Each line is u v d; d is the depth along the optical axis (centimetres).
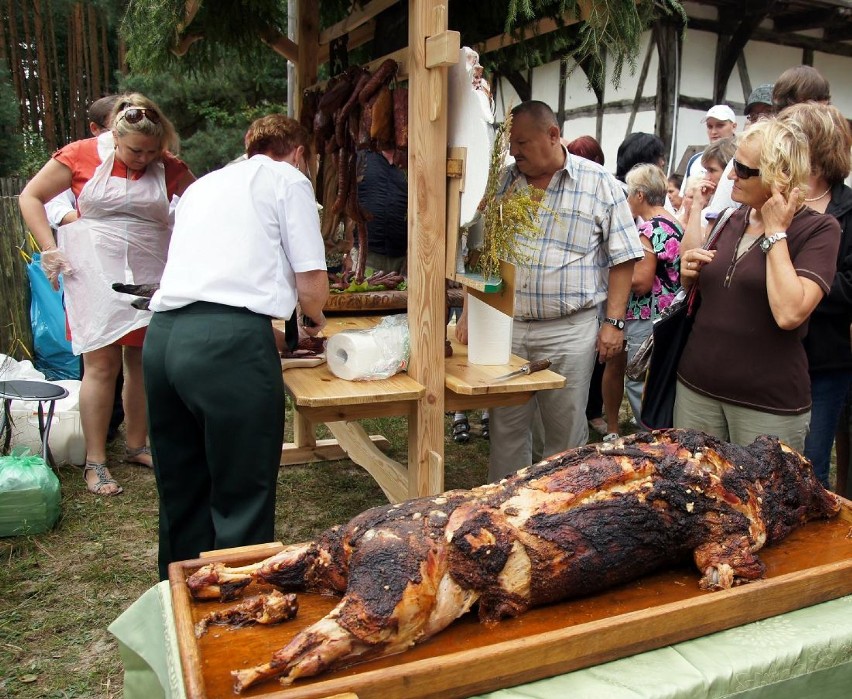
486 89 226
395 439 491
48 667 249
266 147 249
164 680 151
